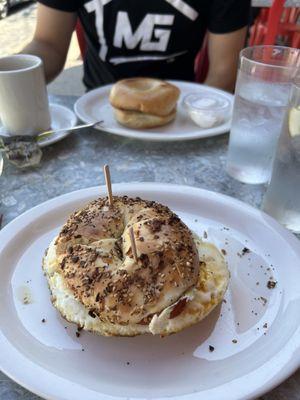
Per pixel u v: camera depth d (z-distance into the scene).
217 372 0.19
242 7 0.56
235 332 0.21
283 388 0.18
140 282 0.19
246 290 0.23
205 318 0.21
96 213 0.23
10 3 1.70
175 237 0.21
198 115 0.41
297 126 0.25
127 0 0.54
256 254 0.26
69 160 0.37
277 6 0.60
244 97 0.31
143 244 0.20
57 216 0.28
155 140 0.39
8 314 0.21
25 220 0.27
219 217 0.29
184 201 0.30
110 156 0.38
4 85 0.35
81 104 0.44
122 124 0.41
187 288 0.20
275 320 0.21
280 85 0.31
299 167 0.26
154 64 0.59
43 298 0.23
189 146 0.40
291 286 0.23
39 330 0.21
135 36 0.56
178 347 0.20
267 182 0.34
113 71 0.60
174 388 0.18
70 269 0.20
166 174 0.35
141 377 0.19
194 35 0.58
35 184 0.33
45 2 0.58
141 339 0.20
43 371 0.18
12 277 0.24
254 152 0.32
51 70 0.59
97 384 0.18
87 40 0.61
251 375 0.18
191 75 0.62
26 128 0.38
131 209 0.24
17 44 1.37
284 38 0.76
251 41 0.83
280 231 0.26
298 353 0.18
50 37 0.60
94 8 0.56
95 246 0.21
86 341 0.20
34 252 0.26
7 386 0.18
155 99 0.40
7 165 0.36
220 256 0.24
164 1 0.54
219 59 0.58
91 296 0.19
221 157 0.38
